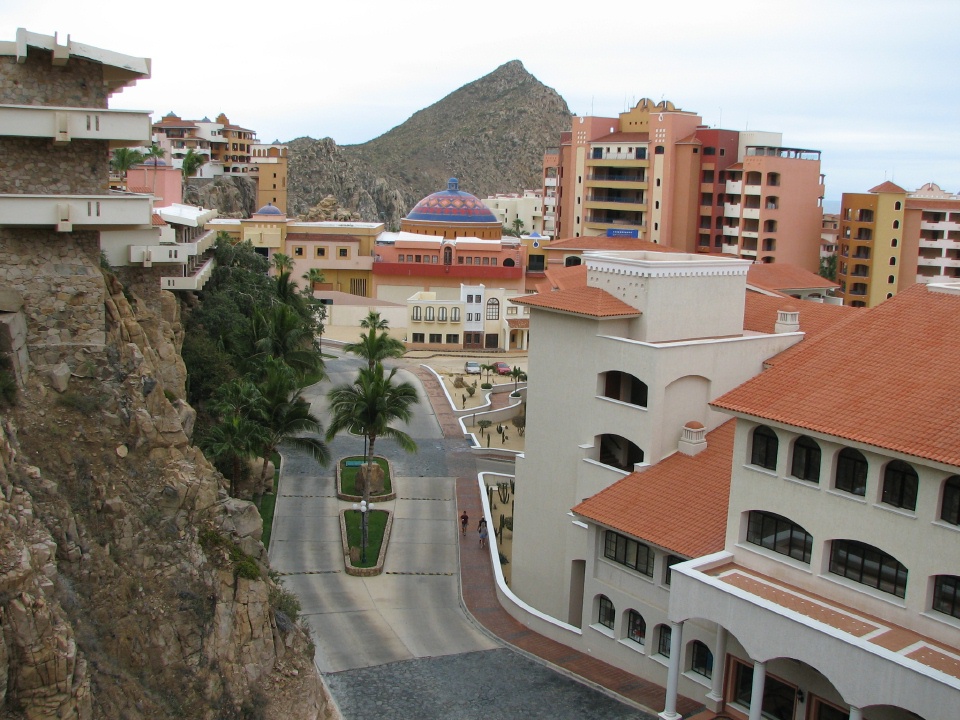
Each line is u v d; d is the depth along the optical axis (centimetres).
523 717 4072
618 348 4975
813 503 3812
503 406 9831
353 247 14950
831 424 3731
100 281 3450
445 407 9544
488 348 13675
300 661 3466
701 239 13962
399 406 6031
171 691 3038
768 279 9094
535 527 5553
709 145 13662
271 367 6319
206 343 6575
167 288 6525
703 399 5062
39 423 3225
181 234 7050
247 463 6178
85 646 2827
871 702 3247
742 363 5169
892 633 3484
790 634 3478
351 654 4550
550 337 5388
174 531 3281
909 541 3506
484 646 4784
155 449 3388
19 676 2555
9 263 3328
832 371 4097
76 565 2994
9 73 3300
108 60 3416
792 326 5603
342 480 6906
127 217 3378
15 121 3228
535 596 5566
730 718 4016
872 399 3816
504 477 7356
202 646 3155
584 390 5206
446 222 16050
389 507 6662
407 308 13475
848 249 13438
